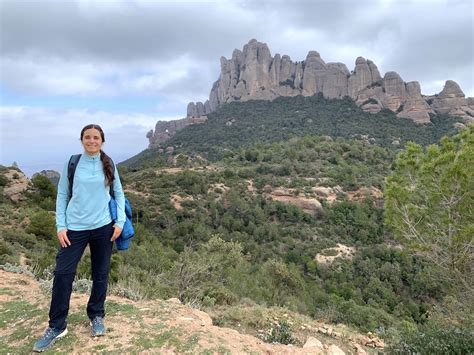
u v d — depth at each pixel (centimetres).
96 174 329
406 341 568
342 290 3366
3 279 582
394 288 3381
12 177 4597
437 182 870
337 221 5006
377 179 6025
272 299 1828
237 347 377
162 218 4925
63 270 326
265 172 6950
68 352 326
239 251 2992
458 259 862
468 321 802
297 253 4175
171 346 351
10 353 328
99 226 332
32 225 2770
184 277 1435
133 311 429
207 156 11112
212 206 5406
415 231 921
